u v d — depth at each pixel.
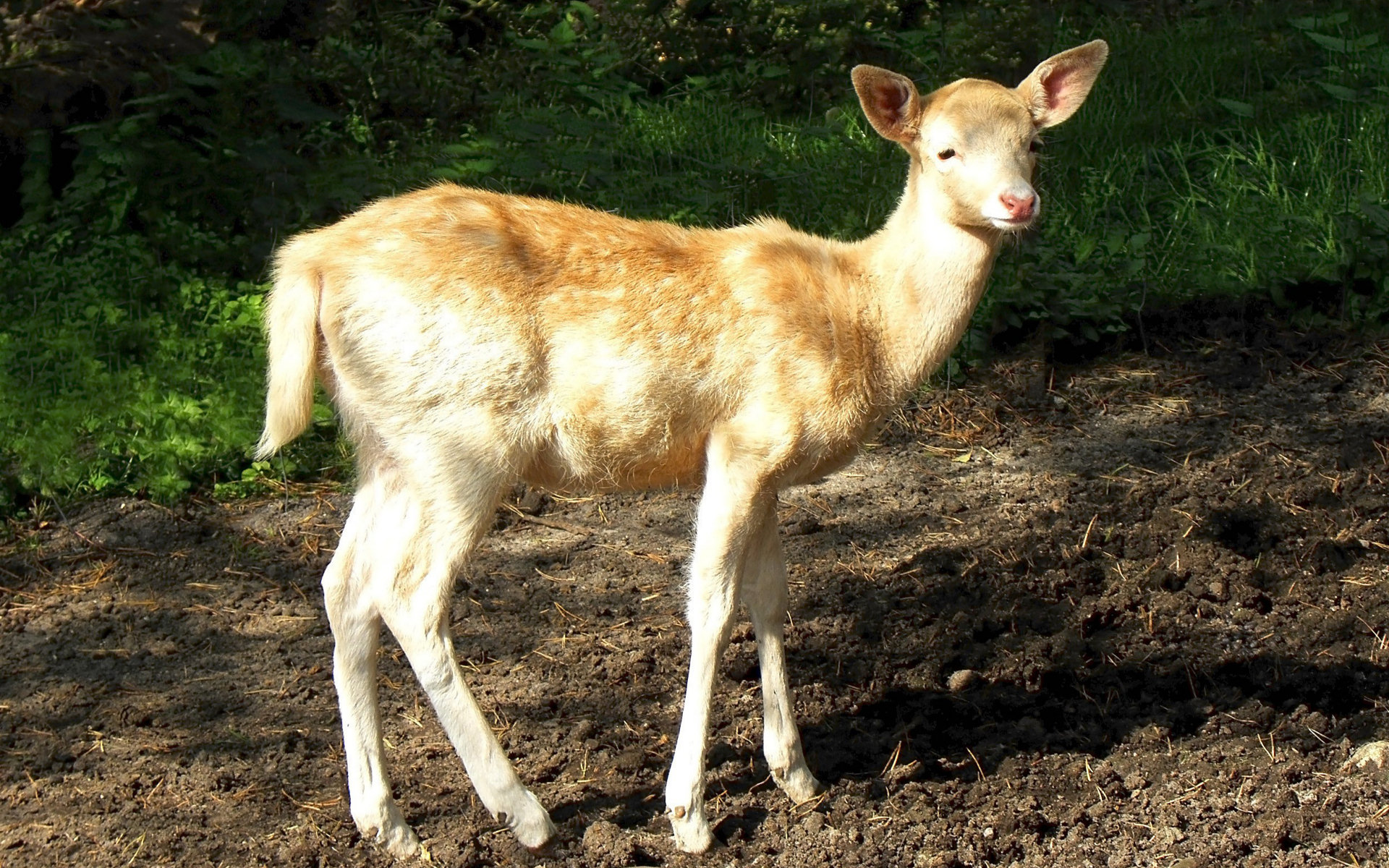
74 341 6.70
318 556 5.89
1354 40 10.28
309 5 9.48
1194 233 8.39
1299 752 4.63
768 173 8.52
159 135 8.05
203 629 5.40
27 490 6.22
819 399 4.20
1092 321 7.68
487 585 5.71
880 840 4.25
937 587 5.59
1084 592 5.58
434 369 3.99
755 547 4.34
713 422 4.21
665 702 4.96
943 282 4.30
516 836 4.18
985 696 4.98
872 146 9.03
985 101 4.27
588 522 6.23
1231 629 5.37
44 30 8.21
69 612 5.50
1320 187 8.74
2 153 8.03
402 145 8.74
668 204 8.13
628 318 4.08
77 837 4.28
